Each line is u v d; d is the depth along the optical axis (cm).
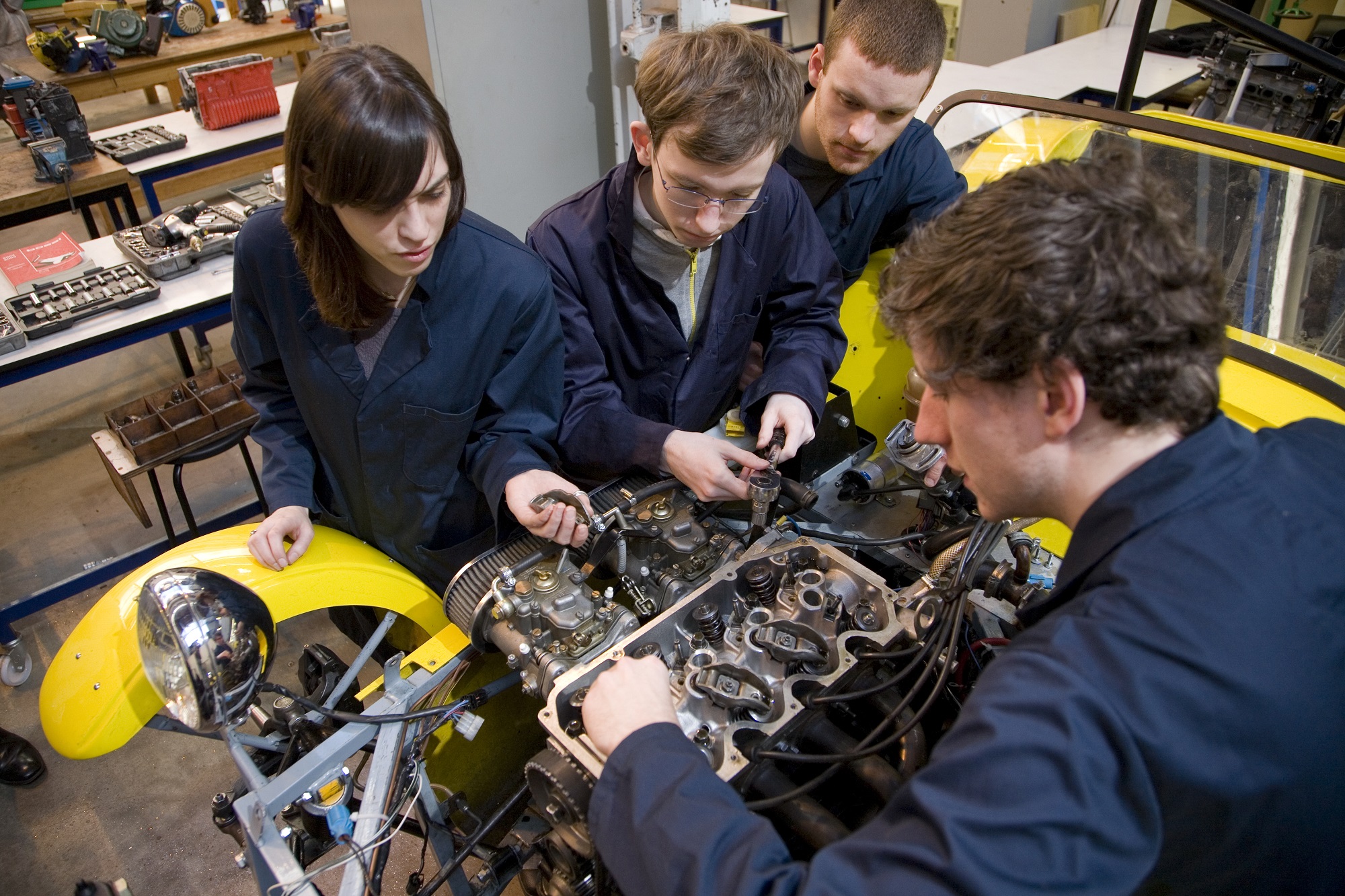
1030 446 78
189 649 107
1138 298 69
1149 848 67
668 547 133
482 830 131
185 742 232
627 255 155
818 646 112
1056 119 209
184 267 262
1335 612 72
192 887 199
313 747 132
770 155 131
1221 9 173
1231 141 174
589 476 163
